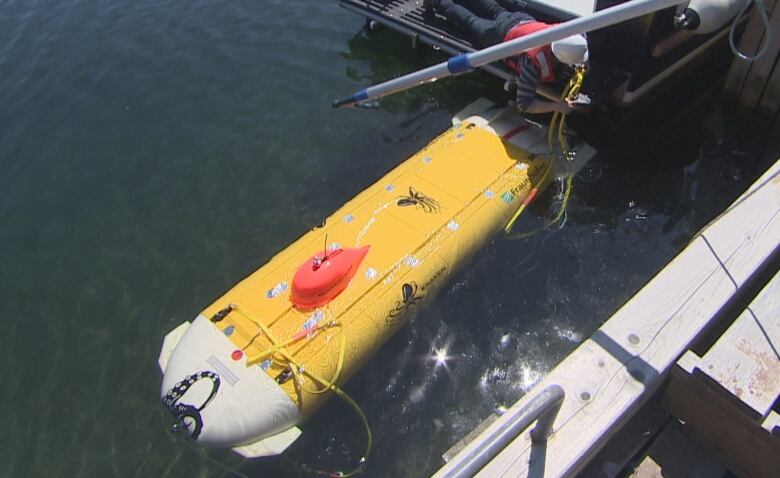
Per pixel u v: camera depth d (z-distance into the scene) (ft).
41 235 19.29
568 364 8.84
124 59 25.63
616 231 17.72
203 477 13.67
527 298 16.34
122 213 19.66
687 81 21.90
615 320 9.16
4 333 16.80
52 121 23.17
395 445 13.92
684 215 18.10
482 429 12.16
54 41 26.99
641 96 20.17
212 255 18.13
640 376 8.61
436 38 22.97
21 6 29.55
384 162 20.48
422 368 15.12
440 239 15.52
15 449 14.46
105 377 15.62
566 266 16.94
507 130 18.52
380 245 15.25
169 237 18.78
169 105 23.38
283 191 19.79
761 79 19.65
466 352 15.40
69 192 20.52
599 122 20.57
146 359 15.92
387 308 14.33
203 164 20.95
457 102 22.65
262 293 14.26
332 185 19.81
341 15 27.53
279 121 22.40
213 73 24.68
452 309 16.14
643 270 16.84
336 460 13.73
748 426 8.29
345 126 22.03
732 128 20.52
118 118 23.02
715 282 9.33
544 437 7.95
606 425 8.27
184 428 12.59
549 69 17.07
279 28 26.86
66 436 14.57
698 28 17.12
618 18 11.82
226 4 28.40
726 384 8.20
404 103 22.84
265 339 13.37
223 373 12.89
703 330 9.12
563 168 18.33
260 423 12.52
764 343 8.52
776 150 19.76
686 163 19.49
